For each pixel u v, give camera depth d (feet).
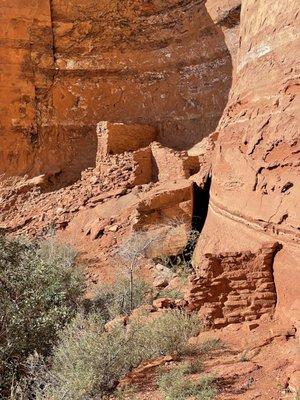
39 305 19.19
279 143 17.43
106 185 42.50
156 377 12.66
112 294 23.26
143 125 50.57
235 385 11.43
